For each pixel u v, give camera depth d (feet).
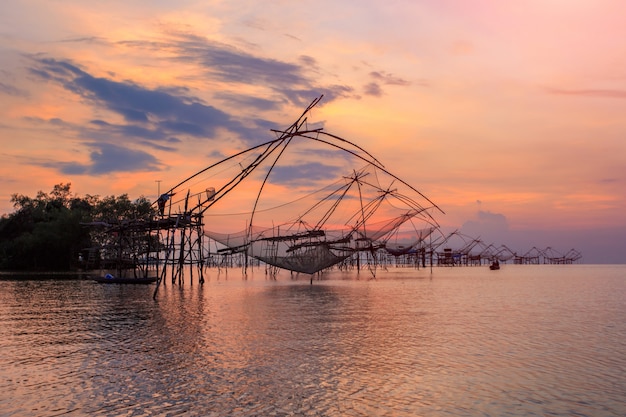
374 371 46.21
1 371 46.50
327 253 178.29
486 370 46.78
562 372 46.19
